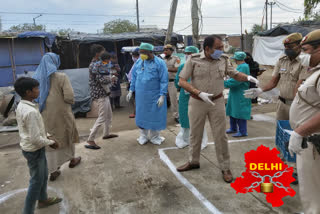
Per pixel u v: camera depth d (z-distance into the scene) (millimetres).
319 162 2137
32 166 2734
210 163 4156
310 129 1989
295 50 3307
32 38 11805
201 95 3320
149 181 3648
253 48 19031
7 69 11797
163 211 2984
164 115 4902
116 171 3967
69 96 3596
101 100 4805
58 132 3617
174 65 6406
